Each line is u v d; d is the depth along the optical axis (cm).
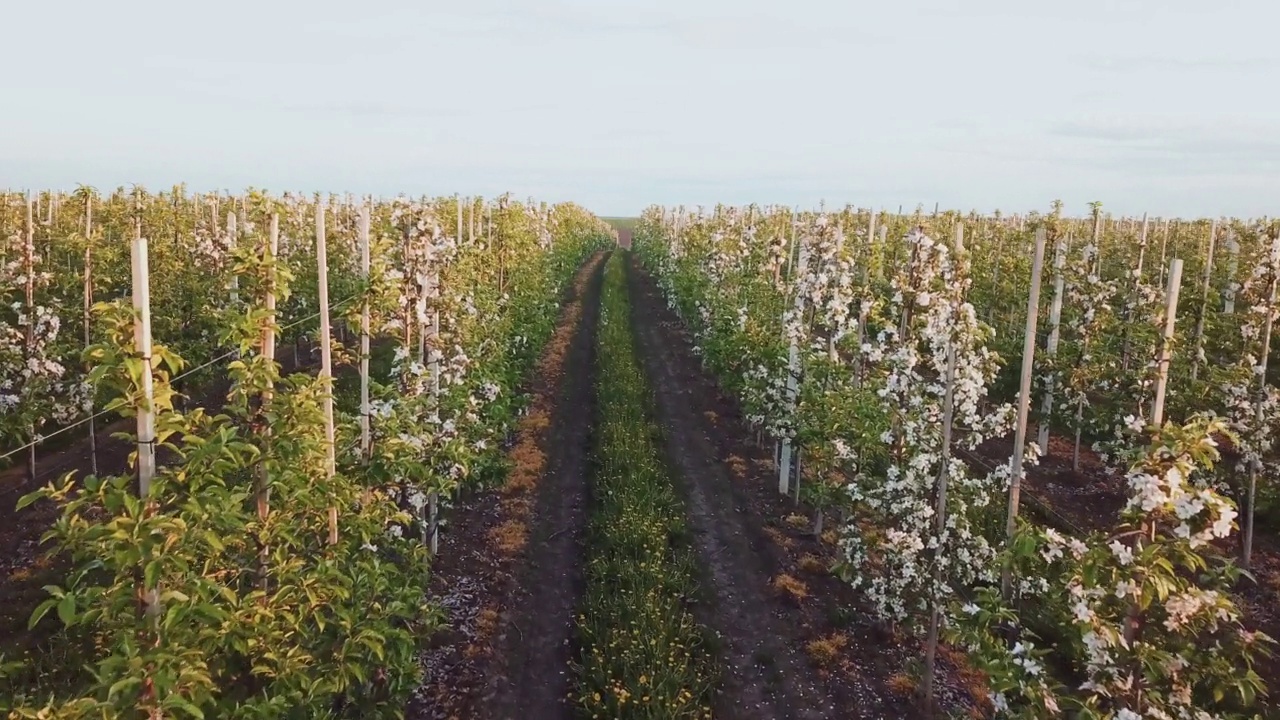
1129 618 641
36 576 1307
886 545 1101
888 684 1148
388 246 1139
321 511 846
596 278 5753
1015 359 2359
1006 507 1512
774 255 2362
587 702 1027
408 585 902
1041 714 655
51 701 523
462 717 1042
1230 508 591
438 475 1216
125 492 557
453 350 1481
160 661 543
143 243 570
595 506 1731
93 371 566
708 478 1947
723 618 1323
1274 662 1180
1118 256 3034
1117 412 1828
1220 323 1950
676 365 3102
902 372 1169
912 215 3734
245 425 771
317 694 693
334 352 1061
